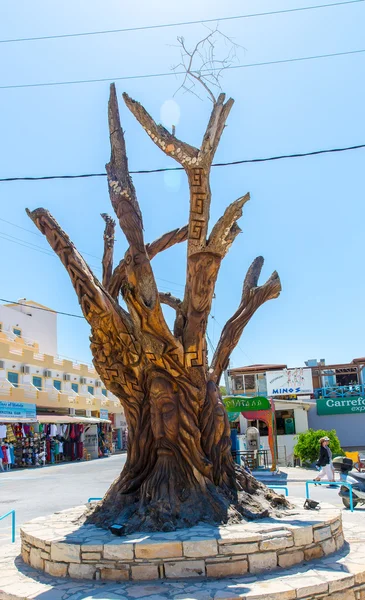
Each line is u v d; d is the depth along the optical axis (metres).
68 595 5.28
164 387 7.37
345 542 6.89
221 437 7.68
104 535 6.33
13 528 8.29
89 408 39.59
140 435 7.70
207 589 5.20
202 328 7.37
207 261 7.12
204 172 6.74
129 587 5.41
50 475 22.97
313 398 30.36
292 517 6.80
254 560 5.70
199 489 7.02
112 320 7.38
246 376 32.91
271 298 8.89
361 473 12.34
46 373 34.94
